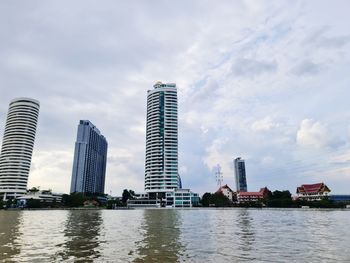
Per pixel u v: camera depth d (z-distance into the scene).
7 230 40.34
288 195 175.62
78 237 32.06
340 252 21.78
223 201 197.25
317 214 94.19
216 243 27.05
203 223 55.81
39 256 20.25
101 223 56.81
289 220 63.25
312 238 30.66
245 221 61.00
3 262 18.16
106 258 19.58
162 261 18.59
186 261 18.61
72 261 18.53
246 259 19.27
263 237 31.83
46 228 44.47
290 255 20.67
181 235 34.19
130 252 21.98
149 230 41.16
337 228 42.84
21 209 188.38
